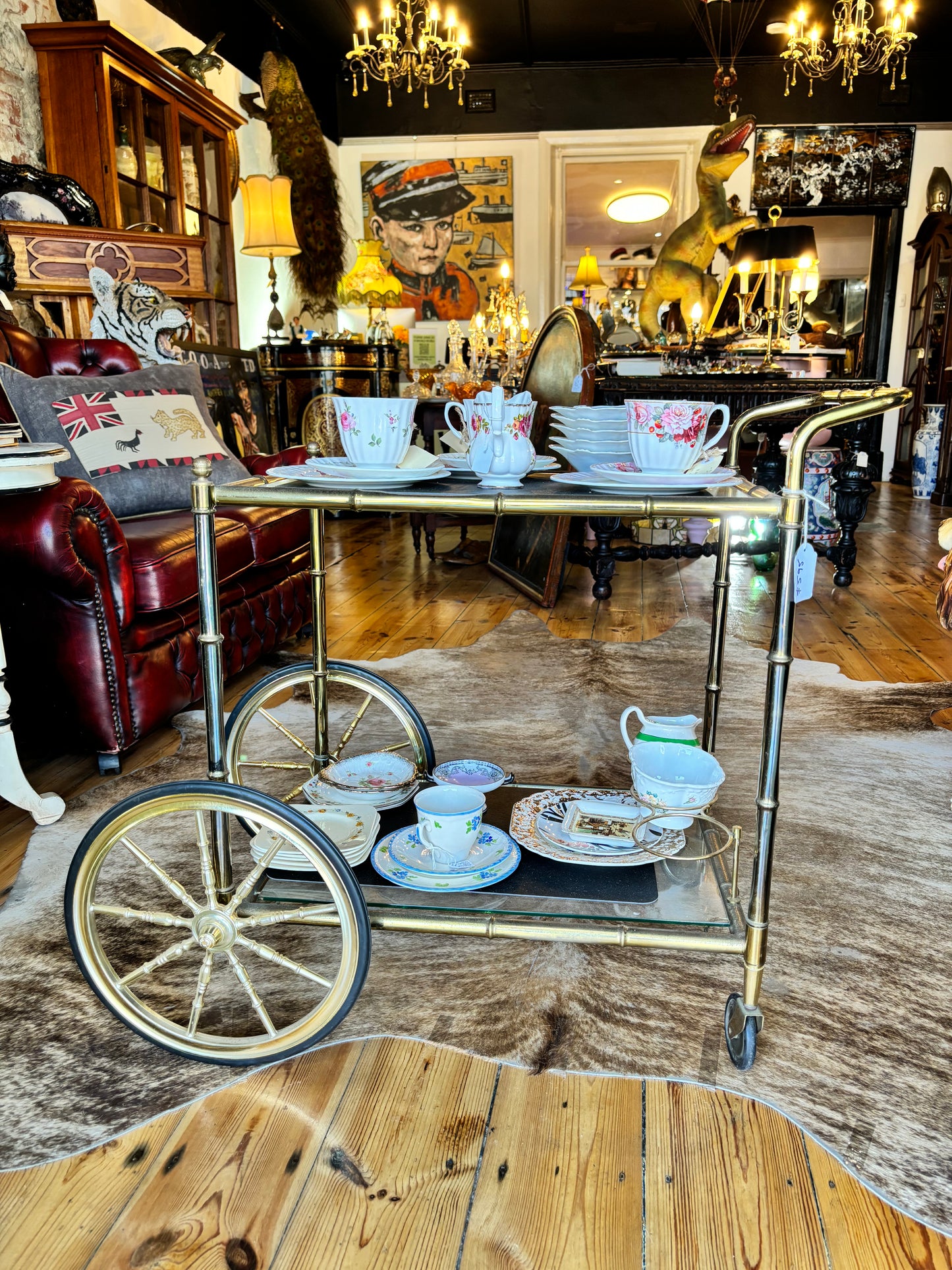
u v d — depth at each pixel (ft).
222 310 15.38
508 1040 3.69
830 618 11.05
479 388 13.21
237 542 7.87
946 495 20.53
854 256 24.70
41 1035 3.75
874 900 4.77
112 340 9.16
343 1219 2.88
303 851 3.28
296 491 3.34
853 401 3.06
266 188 16.16
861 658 9.37
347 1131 3.23
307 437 17.79
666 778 4.26
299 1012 3.84
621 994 4.00
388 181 23.84
